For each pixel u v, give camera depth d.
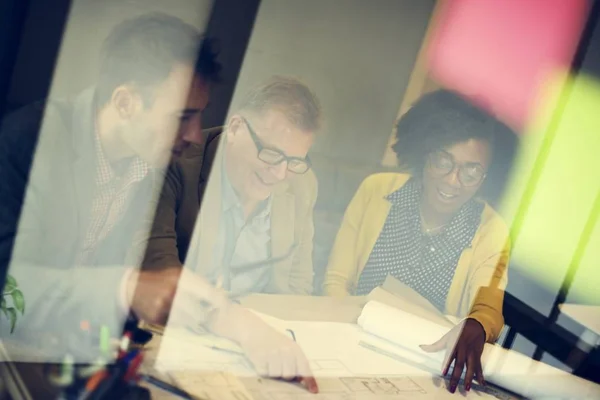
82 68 1.03
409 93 1.30
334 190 1.28
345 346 1.08
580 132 1.41
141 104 1.07
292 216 1.24
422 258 1.34
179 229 1.13
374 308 1.20
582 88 1.39
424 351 1.14
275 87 1.19
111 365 0.89
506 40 1.33
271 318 1.10
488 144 1.36
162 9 1.07
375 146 1.30
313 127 1.24
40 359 0.88
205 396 0.87
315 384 0.96
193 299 1.06
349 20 1.22
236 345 1.00
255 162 1.19
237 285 1.18
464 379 1.11
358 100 1.26
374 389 0.99
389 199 1.33
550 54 1.35
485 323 1.31
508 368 1.19
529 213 1.39
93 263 1.03
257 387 0.91
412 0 1.25
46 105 1.01
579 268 1.45
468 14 1.28
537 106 1.35
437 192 1.34
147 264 1.06
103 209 1.05
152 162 1.09
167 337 0.97
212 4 1.11
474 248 1.36
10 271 0.97
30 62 0.99
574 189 1.43
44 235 1.00
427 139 1.32
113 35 1.04
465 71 1.31
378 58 1.26
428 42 1.29
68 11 1.00
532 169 1.39
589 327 1.43
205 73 1.11
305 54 1.20
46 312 0.95
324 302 1.23
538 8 1.29
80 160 1.04
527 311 1.41
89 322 0.96
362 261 1.31
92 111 1.04
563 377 1.22
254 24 1.15
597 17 1.36
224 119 1.16
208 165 1.15
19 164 0.99
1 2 0.95
